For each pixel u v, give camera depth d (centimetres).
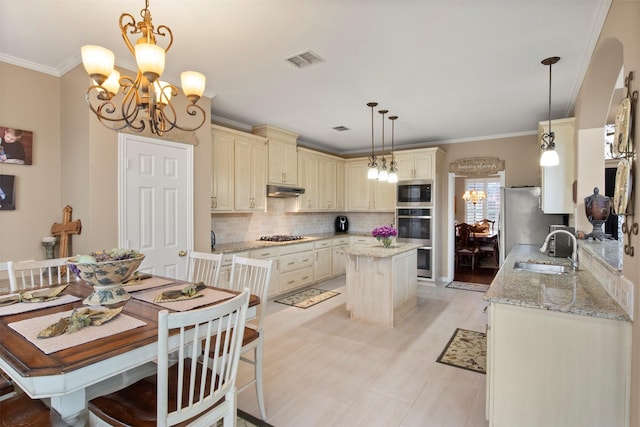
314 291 508
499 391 184
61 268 279
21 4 197
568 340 170
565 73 295
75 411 139
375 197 629
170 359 195
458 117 437
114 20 216
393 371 263
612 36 192
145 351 132
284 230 571
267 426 197
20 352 117
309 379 251
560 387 172
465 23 217
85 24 221
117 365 123
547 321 174
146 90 171
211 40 239
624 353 159
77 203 279
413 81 316
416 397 228
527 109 401
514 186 527
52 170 293
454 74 299
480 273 657
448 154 584
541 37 234
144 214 302
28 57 270
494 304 185
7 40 242
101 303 171
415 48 251
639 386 143
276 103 382
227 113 421
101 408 136
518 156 525
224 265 386
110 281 171
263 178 469
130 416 131
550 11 203
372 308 372
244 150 439
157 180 312
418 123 470
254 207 453
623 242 168
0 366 126
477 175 565
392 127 493
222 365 138
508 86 327
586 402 167
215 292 197
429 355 291
